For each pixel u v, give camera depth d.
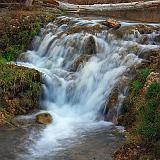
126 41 12.84
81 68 12.34
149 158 8.10
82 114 11.12
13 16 15.32
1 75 11.48
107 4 19.33
